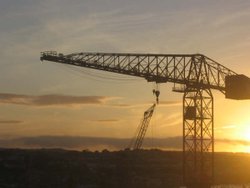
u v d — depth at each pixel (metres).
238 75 162.12
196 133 162.62
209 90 162.62
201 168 162.00
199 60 160.50
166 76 162.25
